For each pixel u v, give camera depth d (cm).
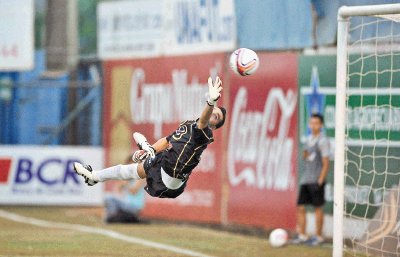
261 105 5475
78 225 5881
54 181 6956
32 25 6944
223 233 5503
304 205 4875
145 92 6500
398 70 4391
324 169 4775
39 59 7194
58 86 7006
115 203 6022
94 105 6925
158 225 6000
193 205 6000
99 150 6875
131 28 6638
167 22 6316
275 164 5338
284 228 5244
